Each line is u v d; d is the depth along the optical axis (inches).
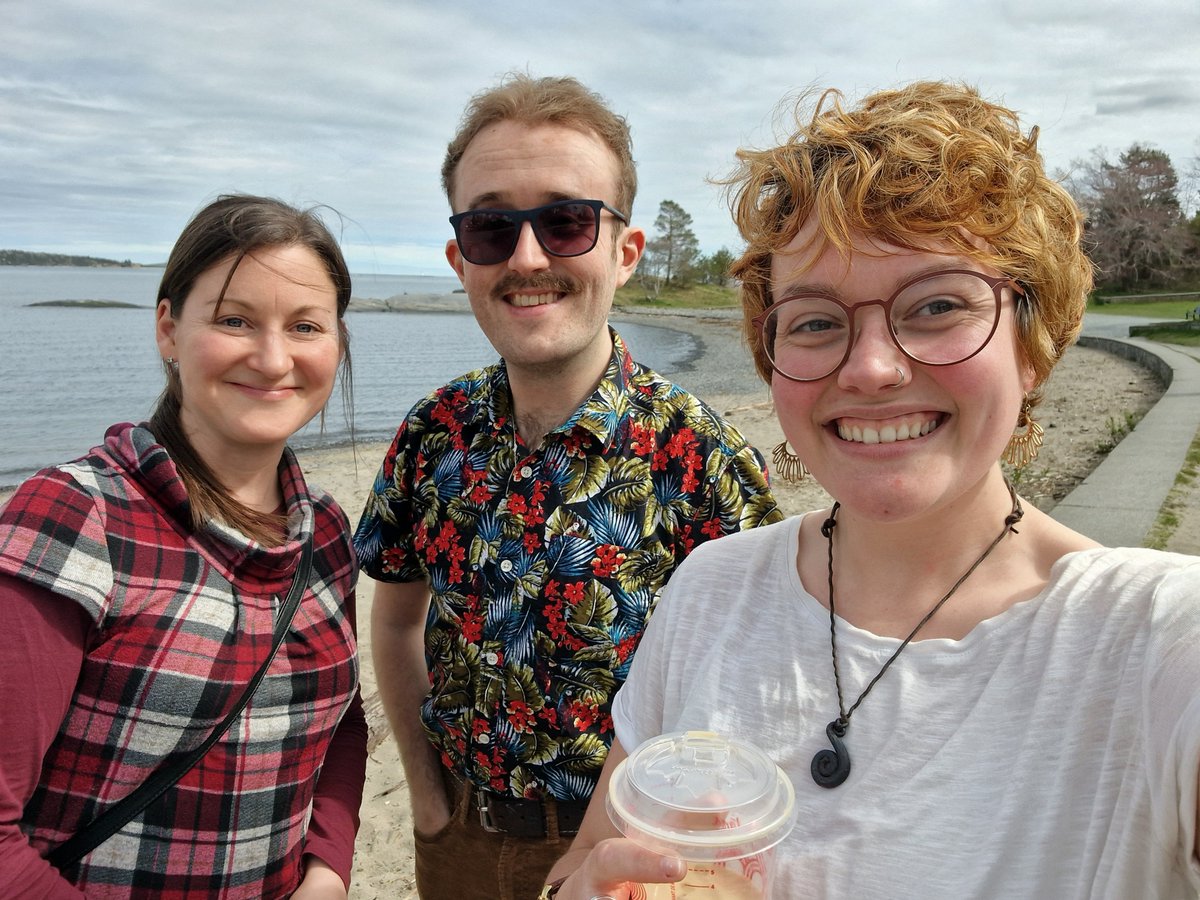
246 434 28.6
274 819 27.5
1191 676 14.4
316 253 29.4
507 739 33.3
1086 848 15.3
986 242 17.3
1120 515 100.7
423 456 36.9
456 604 34.8
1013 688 17.0
